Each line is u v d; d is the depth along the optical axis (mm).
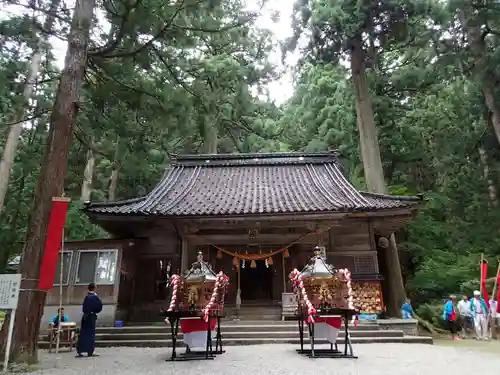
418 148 22203
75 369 6594
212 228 14000
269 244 14391
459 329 14414
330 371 6020
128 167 10945
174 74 9766
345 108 20156
